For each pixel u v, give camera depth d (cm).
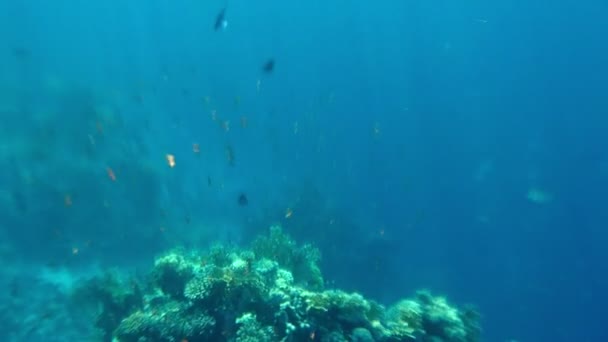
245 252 668
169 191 1811
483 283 2522
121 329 538
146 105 2670
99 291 805
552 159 4566
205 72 5334
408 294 1958
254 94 4575
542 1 8169
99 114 1870
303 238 1733
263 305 522
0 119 1720
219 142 2803
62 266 1259
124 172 1620
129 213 1530
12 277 1160
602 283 2670
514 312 2361
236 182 2327
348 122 4638
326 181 2753
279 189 2298
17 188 1397
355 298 526
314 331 485
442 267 2534
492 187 3703
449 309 625
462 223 3055
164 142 2328
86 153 1600
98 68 4759
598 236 3128
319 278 748
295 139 3231
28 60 2966
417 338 539
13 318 1022
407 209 2975
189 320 504
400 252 2402
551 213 3391
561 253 2959
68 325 1019
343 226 1822
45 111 1859
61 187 1448
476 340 628
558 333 2258
